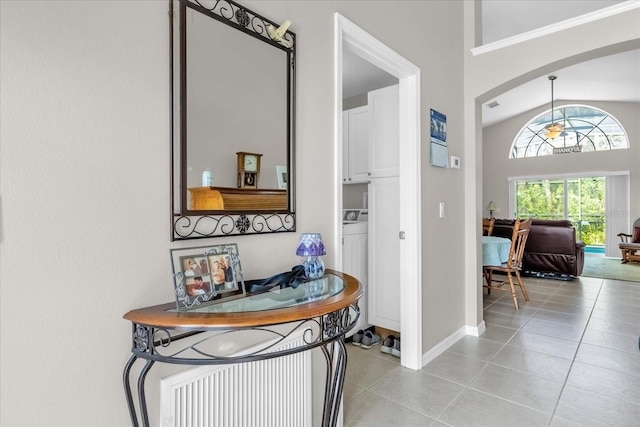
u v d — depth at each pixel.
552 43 2.61
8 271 0.79
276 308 0.94
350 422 1.76
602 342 2.76
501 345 2.74
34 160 0.82
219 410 1.15
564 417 1.78
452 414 1.83
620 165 7.49
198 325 0.84
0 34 0.77
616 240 7.70
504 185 8.95
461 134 2.97
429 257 2.50
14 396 0.80
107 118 0.94
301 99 1.52
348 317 1.13
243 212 1.28
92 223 0.92
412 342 2.35
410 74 2.33
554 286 4.81
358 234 2.95
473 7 2.97
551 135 6.22
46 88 0.84
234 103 1.25
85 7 0.90
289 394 1.38
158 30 1.05
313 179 1.58
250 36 1.31
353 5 1.83
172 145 1.08
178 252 1.09
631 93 6.77
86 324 0.91
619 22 2.36
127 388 0.93
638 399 1.93
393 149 2.77
